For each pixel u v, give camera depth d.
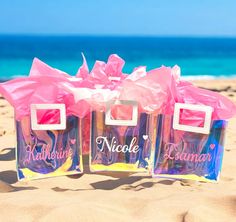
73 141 1.51
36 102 1.46
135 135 1.54
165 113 1.50
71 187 1.51
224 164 1.79
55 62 14.67
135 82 1.50
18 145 1.45
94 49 28.78
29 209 1.25
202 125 1.48
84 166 1.73
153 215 1.23
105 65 1.87
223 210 1.28
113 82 1.75
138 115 1.53
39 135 1.46
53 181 1.56
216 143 1.51
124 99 1.50
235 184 1.53
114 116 1.51
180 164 1.51
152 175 1.51
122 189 1.49
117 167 1.54
